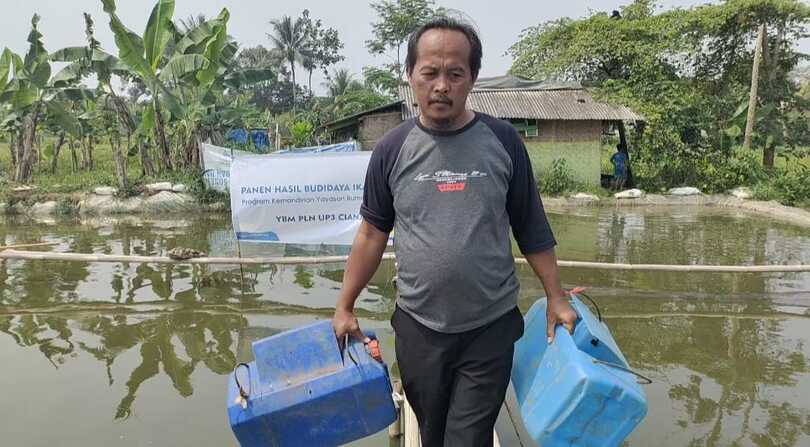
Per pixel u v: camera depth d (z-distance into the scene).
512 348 2.04
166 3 13.35
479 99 16.42
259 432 1.96
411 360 2.03
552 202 14.98
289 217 6.27
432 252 1.89
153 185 13.44
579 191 15.75
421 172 1.89
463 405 2.00
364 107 26.39
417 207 1.91
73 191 13.69
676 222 11.80
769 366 4.50
